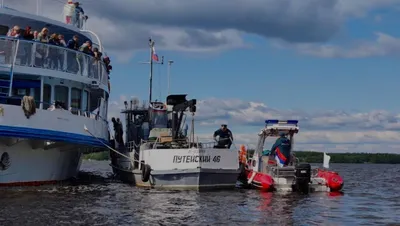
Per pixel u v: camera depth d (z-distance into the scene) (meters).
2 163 20.34
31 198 18.59
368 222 16.23
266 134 27.44
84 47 24.12
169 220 15.31
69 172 25.67
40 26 25.67
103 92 27.03
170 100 26.23
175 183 23.61
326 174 27.17
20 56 21.39
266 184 25.05
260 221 15.55
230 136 25.61
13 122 19.75
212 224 14.84
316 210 18.52
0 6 24.70
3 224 13.72
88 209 16.72
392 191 28.86
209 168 23.44
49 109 21.09
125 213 16.27
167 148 24.77
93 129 23.50
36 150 21.62
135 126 33.38
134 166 26.64
